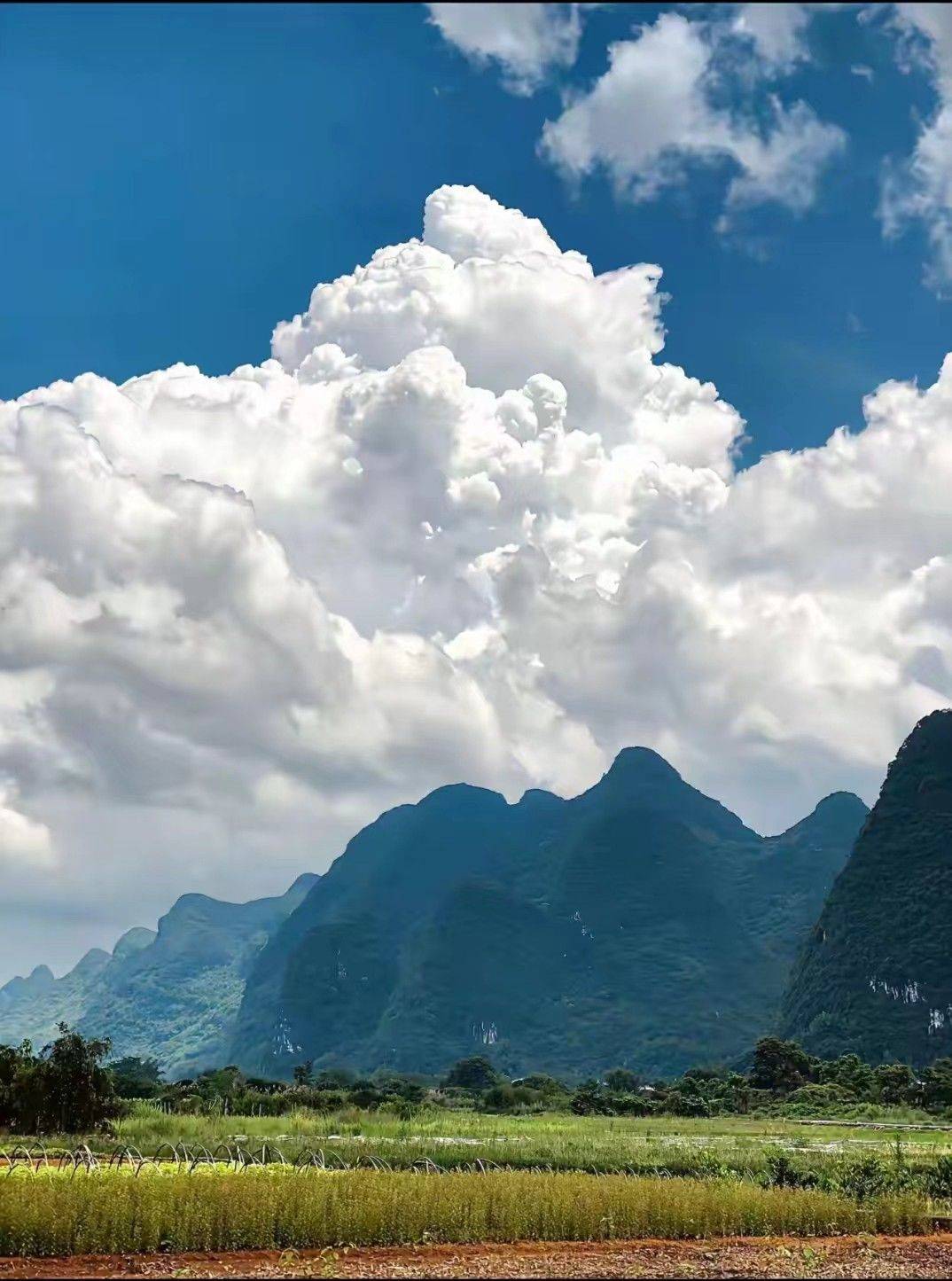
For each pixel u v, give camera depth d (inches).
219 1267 1030.4
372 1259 1099.3
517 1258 1135.0
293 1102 3703.3
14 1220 1057.5
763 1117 4643.2
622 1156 2059.5
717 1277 1081.4
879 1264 1188.5
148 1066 7160.4
